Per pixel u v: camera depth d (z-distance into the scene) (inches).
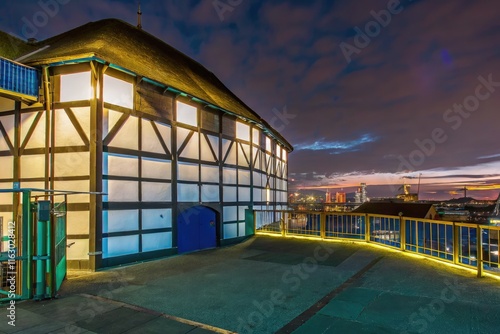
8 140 390.0
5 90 339.6
